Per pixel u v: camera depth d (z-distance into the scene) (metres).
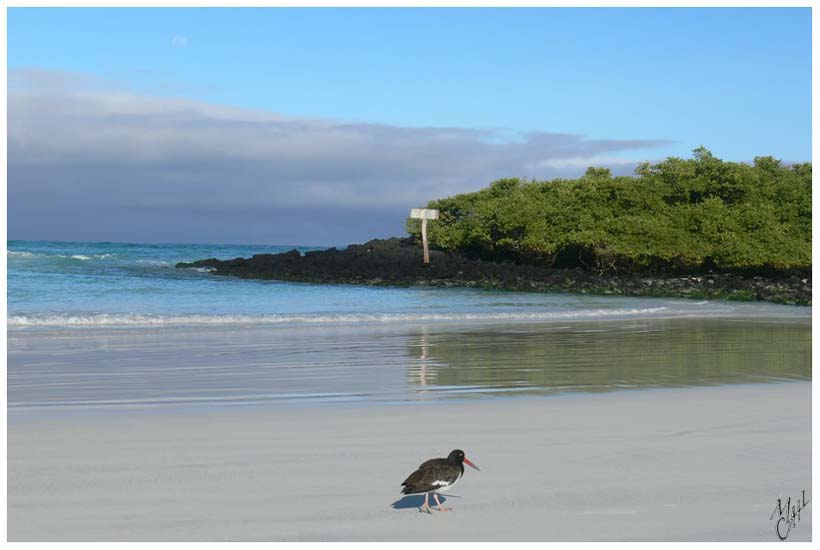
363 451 8.00
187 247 150.25
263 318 23.39
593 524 5.95
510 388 12.41
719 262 49.81
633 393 11.87
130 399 11.16
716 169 56.28
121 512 6.13
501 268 50.50
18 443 8.19
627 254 50.28
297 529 5.83
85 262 62.69
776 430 9.01
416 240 63.62
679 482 6.94
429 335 20.50
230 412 10.10
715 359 16.23
